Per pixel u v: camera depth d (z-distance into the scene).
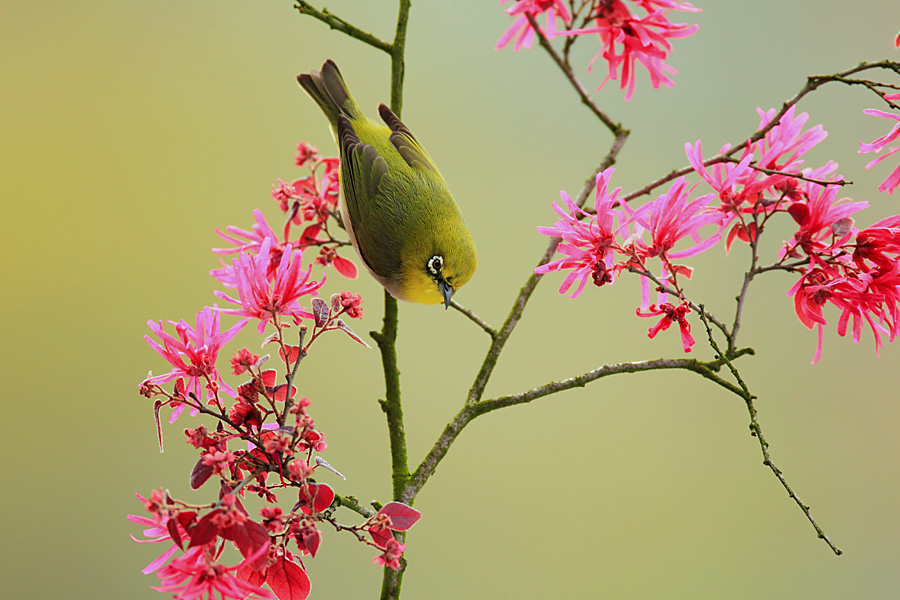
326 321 4.83
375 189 4.95
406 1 4.89
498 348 4.87
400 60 4.89
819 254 4.86
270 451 4.82
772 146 4.87
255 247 4.88
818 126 4.87
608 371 4.86
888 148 4.86
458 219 4.96
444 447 4.86
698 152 4.86
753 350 4.85
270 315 4.83
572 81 4.90
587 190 4.89
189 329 4.82
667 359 4.86
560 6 4.90
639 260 4.85
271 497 4.82
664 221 4.85
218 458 4.77
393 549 4.81
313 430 4.82
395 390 4.87
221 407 4.82
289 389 4.82
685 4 4.89
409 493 4.85
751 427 4.84
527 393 4.86
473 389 4.87
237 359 4.82
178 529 4.46
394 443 4.86
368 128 4.96
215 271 4.87
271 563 4.82
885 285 4.85
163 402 4.82
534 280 4.88
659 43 4.89
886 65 4.86
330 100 4.96
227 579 4.46
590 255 4.85
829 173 4.86
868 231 4.85
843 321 4.85
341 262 4.90
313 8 4.89
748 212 4.86
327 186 4.91
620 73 4.89
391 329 4.88
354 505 4.83
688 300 4.85
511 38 4.91
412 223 4.95
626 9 4.89
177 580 4.48
